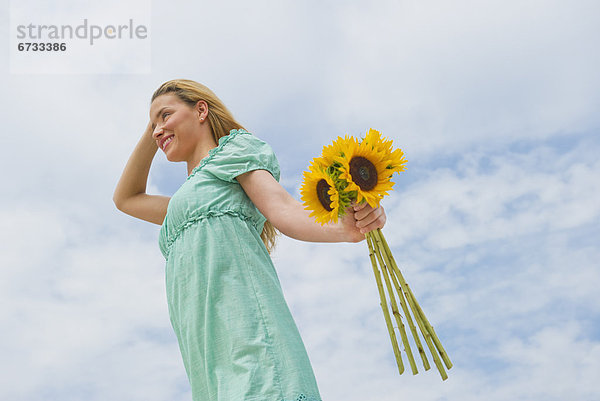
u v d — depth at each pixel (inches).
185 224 94.1
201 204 94.0
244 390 81.7
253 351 84.4
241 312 86.7
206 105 107.7
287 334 86.6
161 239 100.7
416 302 78.6
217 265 89.7
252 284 89.4
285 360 84.0
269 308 87.8
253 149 98.0
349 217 79.7
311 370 85.8
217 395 84.8
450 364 76.8
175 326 95.7
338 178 75.6
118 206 127.6
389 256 79.6
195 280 90.3
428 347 77.4
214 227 92.3
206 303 88.2
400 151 77.2
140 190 127.7
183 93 107.7
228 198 95.2
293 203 90.1
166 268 97.2
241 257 91.2
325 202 76.8
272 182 93.2
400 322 77.5
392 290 78.5
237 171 95.1
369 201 74.9
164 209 125.5
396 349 77.0
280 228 89.2
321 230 84.3
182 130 105.4
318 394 84.4
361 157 76.8
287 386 82.0
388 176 76.8
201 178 96.8
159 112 107.3
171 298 95.6
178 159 107.4
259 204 92.9
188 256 92.0
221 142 99.8
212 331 87.3
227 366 85.5
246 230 94.0
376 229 80.0
